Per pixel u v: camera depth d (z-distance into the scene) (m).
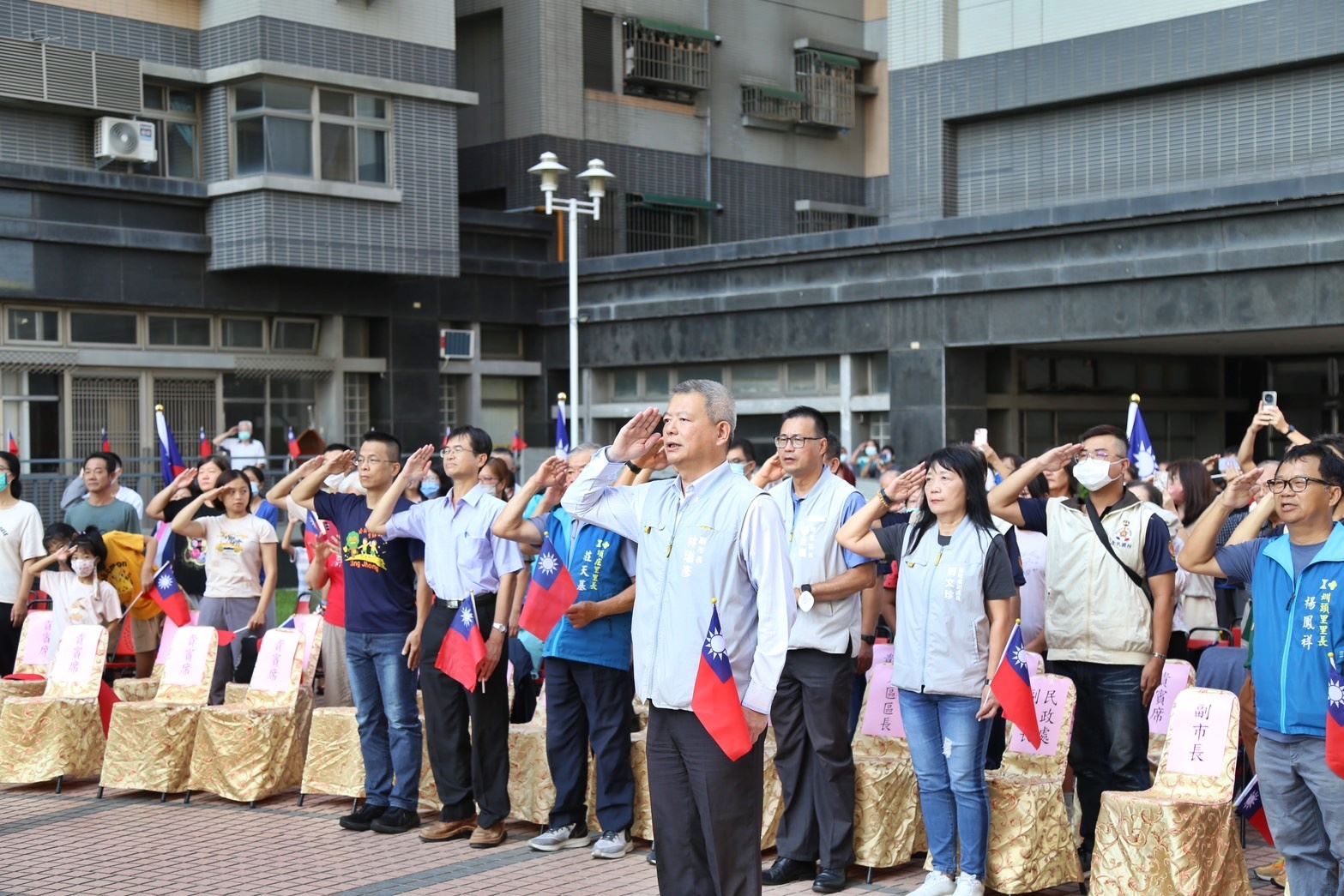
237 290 20.00
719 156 25.53
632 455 5.56
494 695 7.38
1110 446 6.50
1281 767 5.28
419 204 20.95
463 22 24.42
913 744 6.34
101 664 9.05
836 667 6.59
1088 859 6.61
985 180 22.69
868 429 20.95
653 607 5.22
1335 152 19.12
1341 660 5.08
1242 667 7.26
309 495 7.83
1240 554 5.56
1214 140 20.27
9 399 18.36
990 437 20.67
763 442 22.17
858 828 6.77
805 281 20.84
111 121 18.45
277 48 19.31
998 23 22.31
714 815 5.09
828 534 6.67
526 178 23.47
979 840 6.17
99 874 6.95
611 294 22.97
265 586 9.70
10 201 17.86
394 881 6.77
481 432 7.46
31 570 10.21
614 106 24.25
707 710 4.97
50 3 18.28
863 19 27.83
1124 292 17.92
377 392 21.88
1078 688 6.59
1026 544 7.66
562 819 7.31
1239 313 16.95
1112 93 20.98
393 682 7.66
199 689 8.93
